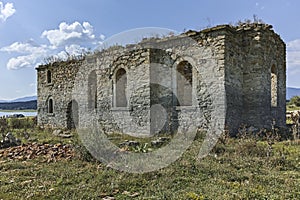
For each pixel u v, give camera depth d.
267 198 4.30
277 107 14.27
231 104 11.77
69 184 5.23
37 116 20.44
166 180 5.26
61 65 18.56
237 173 5.71
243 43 12.95
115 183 5.12
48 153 8.12
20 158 7.65
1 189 4.92
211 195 4.44
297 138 10.52
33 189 4.91
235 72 12.23
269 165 6.41
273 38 13.88
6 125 17.25
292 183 5.05
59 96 18.67
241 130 11.51
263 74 12.68
